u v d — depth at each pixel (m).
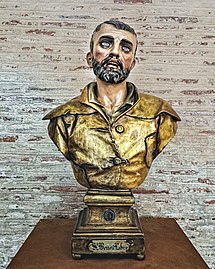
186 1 1.78
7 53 1.75
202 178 1.74
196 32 1.78
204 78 1.76
